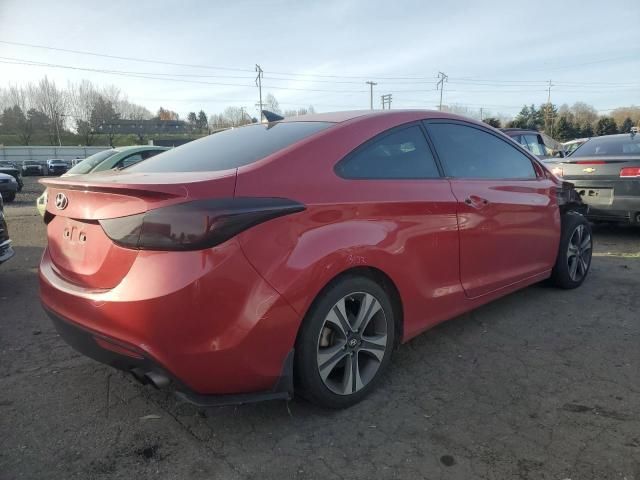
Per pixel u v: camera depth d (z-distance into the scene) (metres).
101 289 2.30
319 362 2.54
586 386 2.96
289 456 2.35
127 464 2.31
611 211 6.55
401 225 2.86
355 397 2.75
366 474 2.22
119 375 3.17
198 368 2.20
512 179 3.89
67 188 2.53
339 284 2.57
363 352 2.80
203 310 2.14
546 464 2.26
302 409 2.75
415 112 3.33
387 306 2.85
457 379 3.07
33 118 87.12
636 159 6.34
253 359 2.29
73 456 2.36
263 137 2.95
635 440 2.43
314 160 2.62
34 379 3.12
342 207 2.59
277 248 2.31
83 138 89.25
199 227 2.11
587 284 4.91
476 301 3.52
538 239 4.11
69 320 2.42
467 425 2.58
